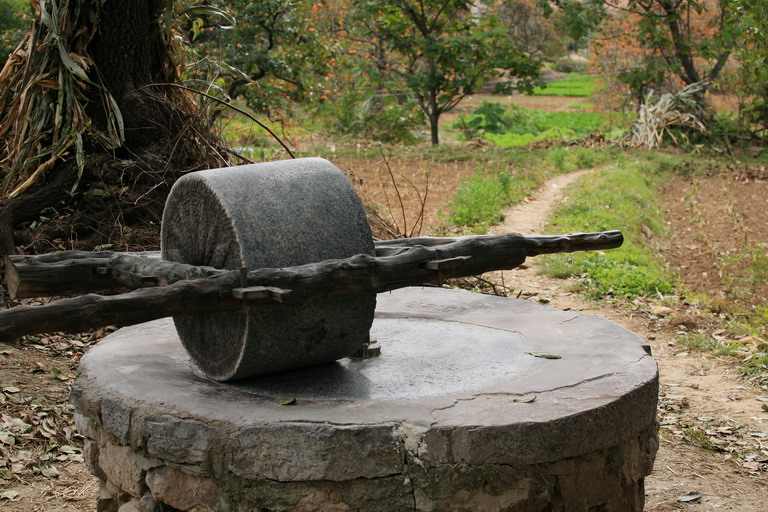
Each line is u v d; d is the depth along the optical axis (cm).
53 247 777
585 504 364
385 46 2875
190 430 347
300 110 2630
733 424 615
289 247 377
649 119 2369
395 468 334
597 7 2606
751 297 993
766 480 529
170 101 848
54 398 595
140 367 419
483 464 336
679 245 1324
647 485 523
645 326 855
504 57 2344
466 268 416
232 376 392
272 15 1709
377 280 382
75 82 800
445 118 3631
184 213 408
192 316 414
